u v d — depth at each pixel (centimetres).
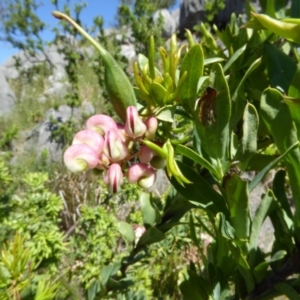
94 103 109
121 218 48
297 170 12
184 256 41
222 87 11
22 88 165
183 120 17
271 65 15
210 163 13
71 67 102
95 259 34
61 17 11
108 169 11
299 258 13
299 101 11
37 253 23
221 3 89
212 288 15
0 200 28
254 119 11
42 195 28
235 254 13
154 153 11
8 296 14
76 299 23
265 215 13
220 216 12
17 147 99
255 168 15
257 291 14
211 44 18
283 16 16
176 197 16
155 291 37
